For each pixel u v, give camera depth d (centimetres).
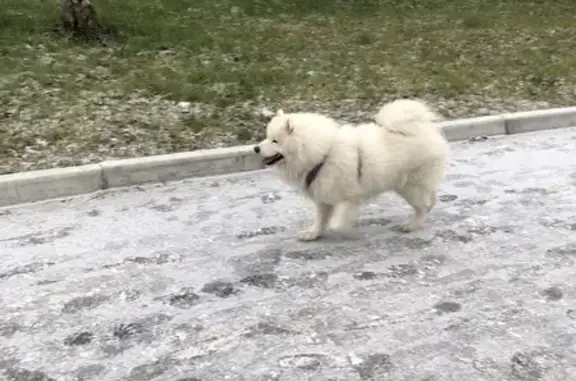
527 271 349
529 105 575
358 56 705
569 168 466
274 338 309
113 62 632
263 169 475
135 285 345
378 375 290
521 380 286
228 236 387
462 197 427
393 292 335
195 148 482
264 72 623
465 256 362
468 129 525
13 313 327
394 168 369
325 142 360
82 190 438
